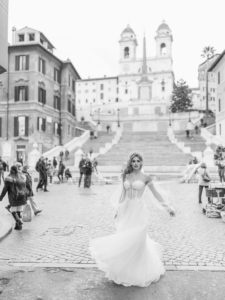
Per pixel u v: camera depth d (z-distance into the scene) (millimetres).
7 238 8055
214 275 5484
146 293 4773
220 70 47031
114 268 4949
